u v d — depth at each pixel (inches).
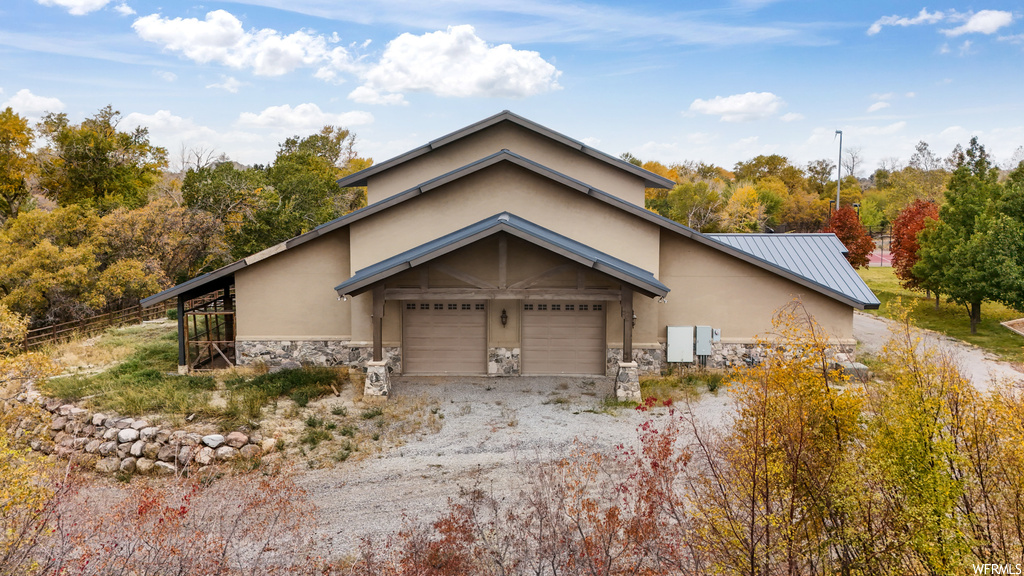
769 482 263.0
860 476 265.0
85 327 970.7
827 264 818.8
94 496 464.1
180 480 475.2
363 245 700.0
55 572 301.6
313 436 526.0
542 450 497.0
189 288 697.6
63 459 523.5
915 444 251.3
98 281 1028.5
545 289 619.8
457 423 559.5
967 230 1047.0
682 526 320.5
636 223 689.6
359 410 589.6
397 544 367.6
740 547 265.3
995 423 250.2
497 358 711.1
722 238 895.1
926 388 266.7
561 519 354.3
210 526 390.6
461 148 732.7
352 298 716.7
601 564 315.0
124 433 518.6
